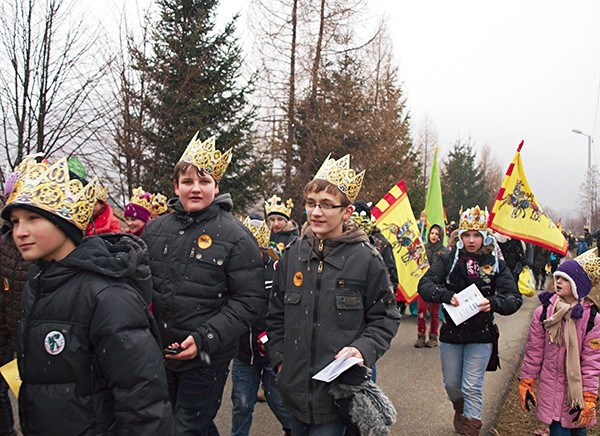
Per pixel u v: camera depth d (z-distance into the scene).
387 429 3.01
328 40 20.91
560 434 4.21
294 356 3.23
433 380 6.75
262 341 4.12
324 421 3.14
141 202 5.91
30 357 2.33
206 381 3.44
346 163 3.41
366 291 3.26
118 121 11.22
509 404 5.80
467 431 4.66
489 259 4.89
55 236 2.34
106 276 2.38
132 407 2.28
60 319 2.32
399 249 9.66
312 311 3.21
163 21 15.91
